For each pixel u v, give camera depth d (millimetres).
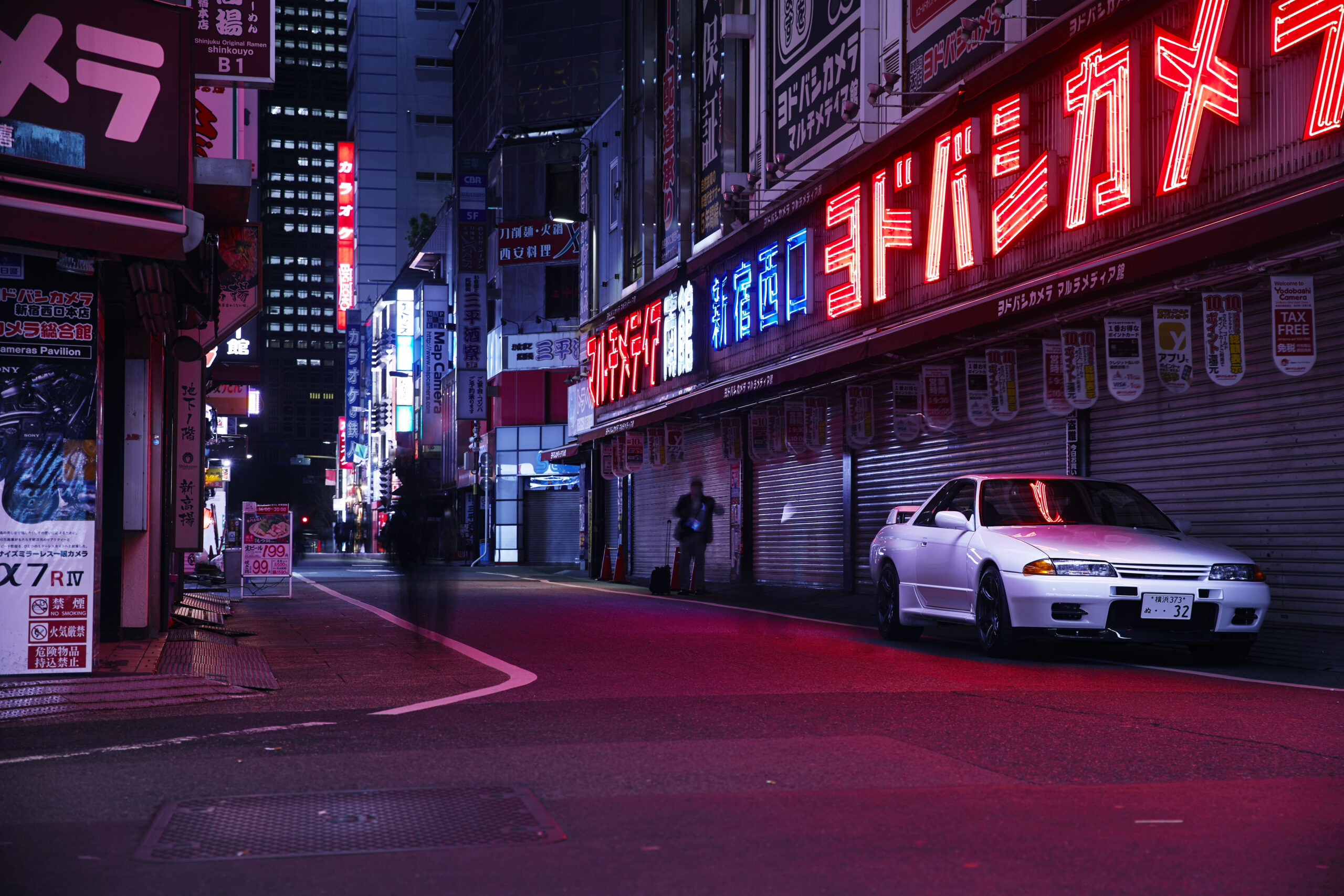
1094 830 4094
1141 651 10352
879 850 3865
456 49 63656
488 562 46375
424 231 70375
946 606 10492
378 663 10008
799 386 19781
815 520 21016
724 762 5375
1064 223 14305
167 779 5125
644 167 30000
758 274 23062
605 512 33281
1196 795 4609
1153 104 12945
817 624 14000
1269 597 8969
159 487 12453
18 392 8727
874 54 18859
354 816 4395
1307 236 9875
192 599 17688
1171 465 12641
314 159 190250
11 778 5207
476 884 3553
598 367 33125
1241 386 11742
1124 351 12016
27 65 8109
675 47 27547
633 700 7480
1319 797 4566
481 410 50688
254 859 3854
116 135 8422
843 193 19578
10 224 7883
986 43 15539
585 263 36531
